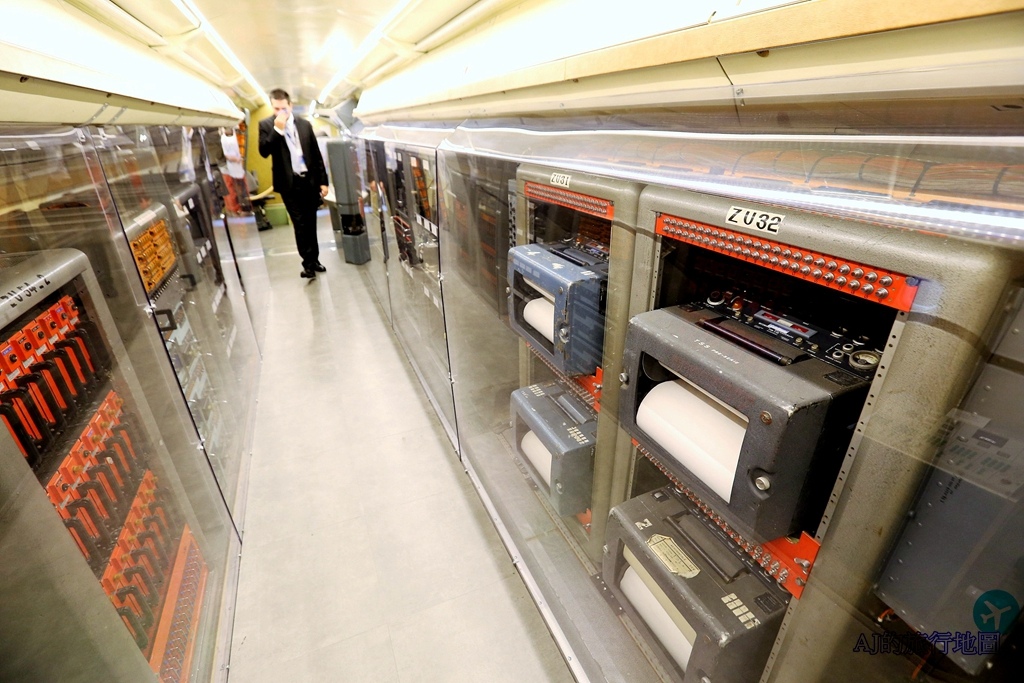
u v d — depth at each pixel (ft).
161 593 4.21
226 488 6.52
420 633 5.11
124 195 5.98
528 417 5.54
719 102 2.89
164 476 4.76
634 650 4.48
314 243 16.33
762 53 2.27
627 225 3.54
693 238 2.99
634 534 3.71
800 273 2.34
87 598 2.56
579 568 5.34
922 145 2.05
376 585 5.66
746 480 2.53
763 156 2.71
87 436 3.58
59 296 3.71
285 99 13.99
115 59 4.91
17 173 4.16
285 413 9.05
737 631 2.95
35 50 3.13
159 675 3.80
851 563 2.35
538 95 4.57
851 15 1.79
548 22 4.25
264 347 11.69
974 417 1.82
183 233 7.67
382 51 9.11
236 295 10.91
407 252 10.19
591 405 5.16
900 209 1.94
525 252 5.00
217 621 5.07
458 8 5.64
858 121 2.44
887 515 2.14
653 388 3.46
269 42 10.05
